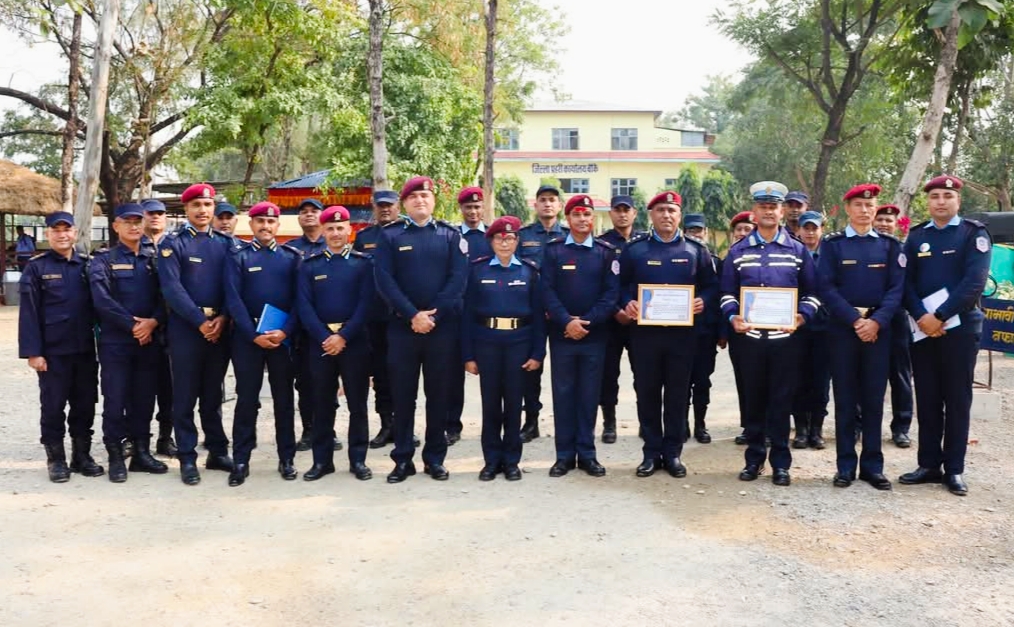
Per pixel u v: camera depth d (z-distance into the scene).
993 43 15.23
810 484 6.14
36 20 17.91
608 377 7.54
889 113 25.81
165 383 7.10
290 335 6.31
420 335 6.16
